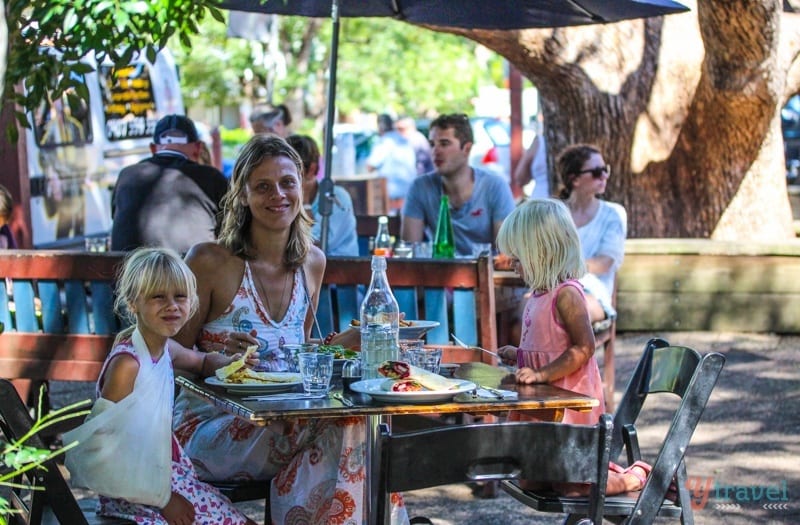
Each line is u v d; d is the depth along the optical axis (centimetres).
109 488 420
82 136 1137
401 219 901
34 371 671
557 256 495
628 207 1181
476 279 631
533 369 486
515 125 1675
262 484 478
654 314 1112
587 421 495
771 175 1200
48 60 443
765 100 1102
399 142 2116
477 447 353
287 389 426
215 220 749
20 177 1007
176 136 768
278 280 496
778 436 764
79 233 1127
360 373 461
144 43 443
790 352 1021
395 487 344
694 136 1166
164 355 439
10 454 317
